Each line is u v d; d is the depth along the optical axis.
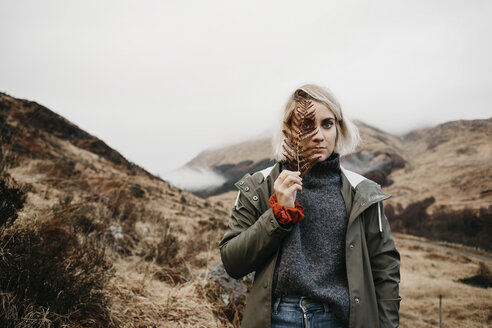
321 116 1.26
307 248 1.23
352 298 1.12
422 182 188.88
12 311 1.67
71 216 3.42
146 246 4.42
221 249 1.26
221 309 2.87
